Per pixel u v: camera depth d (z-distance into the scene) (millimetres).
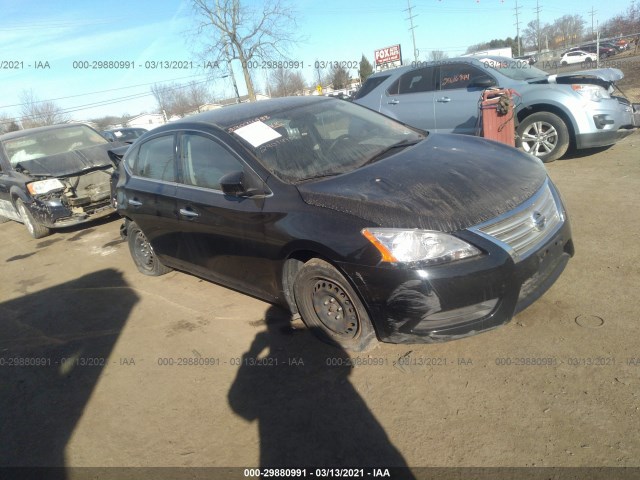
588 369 2662
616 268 3637
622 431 2252
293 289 3348
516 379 2688
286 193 3199
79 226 7887
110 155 5898
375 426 2555
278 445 2547
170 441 2717
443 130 7707
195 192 3871
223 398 2994
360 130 4020
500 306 2693
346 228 2826
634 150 6969
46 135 8203
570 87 6676
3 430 3082
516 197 2887
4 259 6828
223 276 3959
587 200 5199
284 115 3963
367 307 2840
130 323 4191
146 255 5109
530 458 2203
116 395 3225
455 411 2551
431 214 2697
